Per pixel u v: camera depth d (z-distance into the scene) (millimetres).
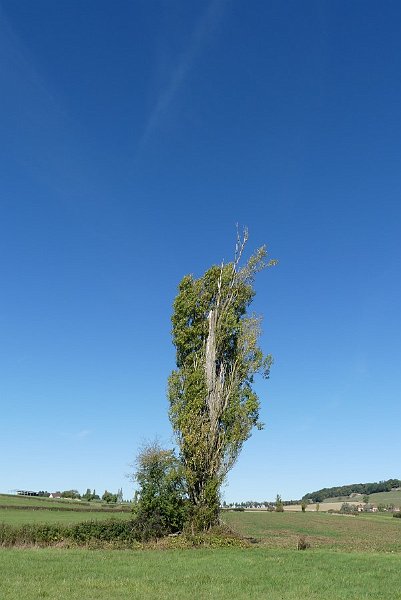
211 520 46406
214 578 27859
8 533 44219
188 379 49219
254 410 49000
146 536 45750
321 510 157625
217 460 47500
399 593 24906
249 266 53281
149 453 47688
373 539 65000
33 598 21656
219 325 50969
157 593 23531
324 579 28344
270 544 50344
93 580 26125
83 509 104312
